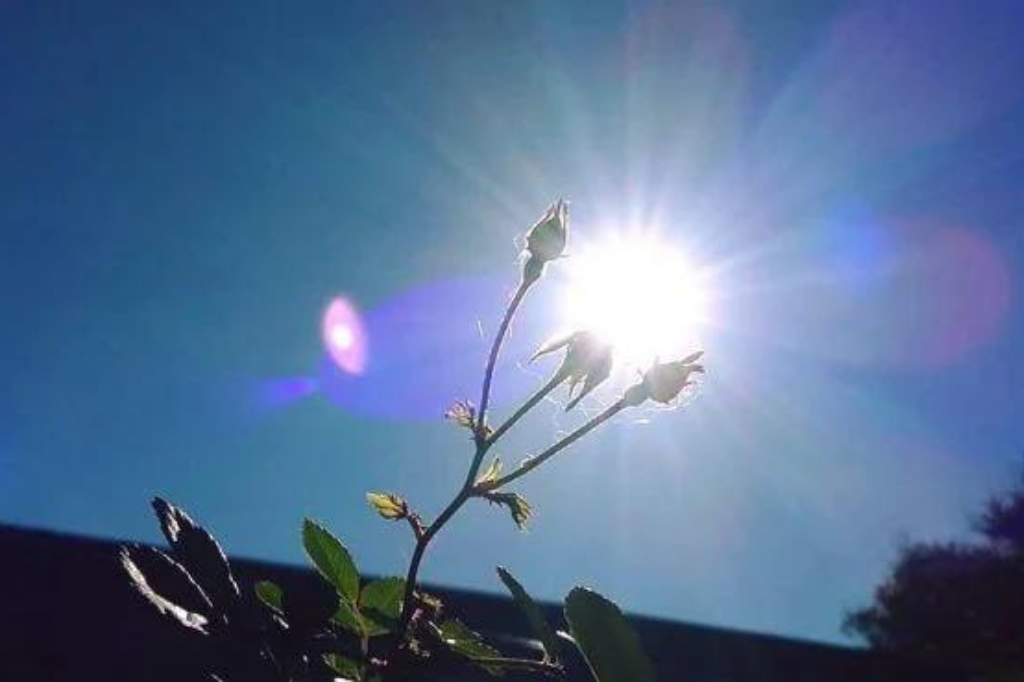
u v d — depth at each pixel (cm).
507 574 35
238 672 32
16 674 82
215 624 31
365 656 34
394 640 33
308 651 33
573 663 35
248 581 38
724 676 208
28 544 98
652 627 209
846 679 235
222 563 34
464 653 34
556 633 34
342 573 37
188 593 32
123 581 31
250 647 32
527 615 35
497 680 36
